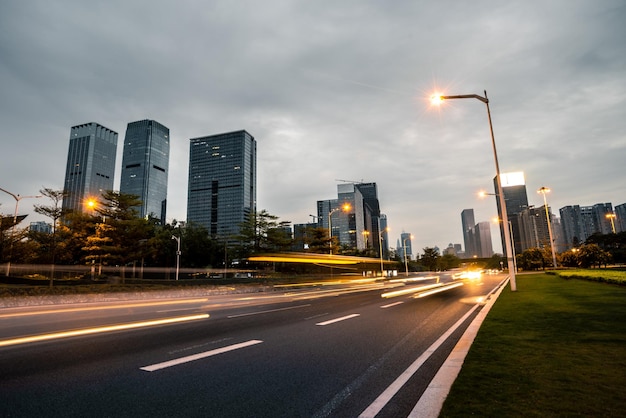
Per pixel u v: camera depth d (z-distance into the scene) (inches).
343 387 190.2
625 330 296.2
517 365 206.7
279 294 1006.4
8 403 166.6
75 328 380.2
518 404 147.9
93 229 1587.1
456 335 337.1
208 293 1038.4
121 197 1451.8
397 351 272.4
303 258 2255.2
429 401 160.9
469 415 138.5
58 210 1278.3
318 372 217.5
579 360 211.6
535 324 346.6
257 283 1391.5
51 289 763.4
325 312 531.5
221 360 245.1
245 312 541.3
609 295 577.3
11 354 261.3
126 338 324.5
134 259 1537.9
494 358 224.8
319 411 158.2
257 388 188.5
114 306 653.9
